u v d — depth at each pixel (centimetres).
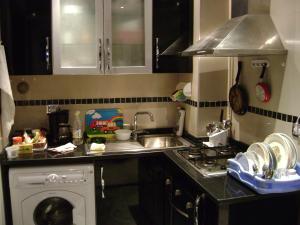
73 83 303
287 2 200
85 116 308
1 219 234
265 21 212
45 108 300
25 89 294
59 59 260
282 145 190
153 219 280
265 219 191
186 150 257
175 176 227
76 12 266
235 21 217
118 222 298
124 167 344
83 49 270
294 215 195
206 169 212
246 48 193
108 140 295
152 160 275
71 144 271
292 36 198
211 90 278
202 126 281
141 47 279
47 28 256
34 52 257
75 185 244
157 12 271
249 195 173
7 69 243
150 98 320
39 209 246
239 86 260
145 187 300
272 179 173
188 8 276
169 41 276
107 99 311
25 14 252
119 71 271
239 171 191
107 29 264
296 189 176
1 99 237
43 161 239
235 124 271
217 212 173
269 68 223
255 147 193
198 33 268
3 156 241
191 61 283
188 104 300
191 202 198
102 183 289
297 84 197
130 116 318
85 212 249
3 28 250
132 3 274
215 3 267
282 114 211
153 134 318
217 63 276
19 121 297
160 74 319
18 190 238
